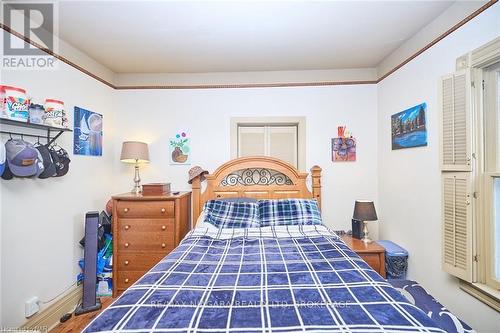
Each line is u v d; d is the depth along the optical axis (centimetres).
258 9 180
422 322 94
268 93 299
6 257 171
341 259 161
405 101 236
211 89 302
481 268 158
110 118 296
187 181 302
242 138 308
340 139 295
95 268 228
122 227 253
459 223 167
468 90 161
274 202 257
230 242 201
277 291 120
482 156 159
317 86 297
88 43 229
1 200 168
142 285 126
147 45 234
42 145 190
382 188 282
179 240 254
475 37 160
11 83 177
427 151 207
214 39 223
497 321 147
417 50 217
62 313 217
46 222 204
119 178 304
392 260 230
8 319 172
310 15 188
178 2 171
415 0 172
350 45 238
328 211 297
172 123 303
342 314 100
